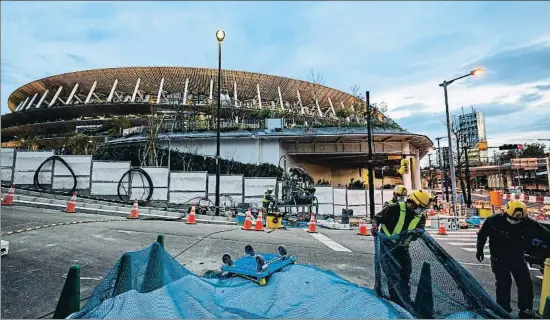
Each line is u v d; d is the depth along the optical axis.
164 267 3.96
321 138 27.02
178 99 46.91
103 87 52.88
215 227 11.53
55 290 4.46
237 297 3.65
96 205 13.85
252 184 18.25
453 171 18.36
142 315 2.95
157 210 14.78
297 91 53.84
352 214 19.53
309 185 20.44
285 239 9.66
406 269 3.71
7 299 4.03
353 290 3.80
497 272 4.54
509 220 4.44
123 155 26.25
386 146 29.62
